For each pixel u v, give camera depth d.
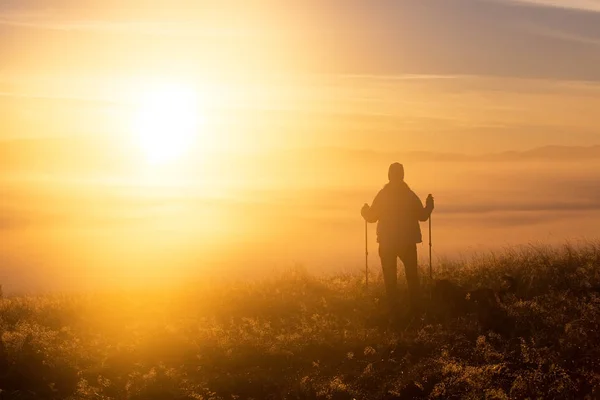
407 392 9.22
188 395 9.58
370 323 12.32
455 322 11.66
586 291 12.15
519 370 9.33
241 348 11.19
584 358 9.51
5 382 10.08
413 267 13.27
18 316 14.09
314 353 10.89
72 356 11.09
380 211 13.52
